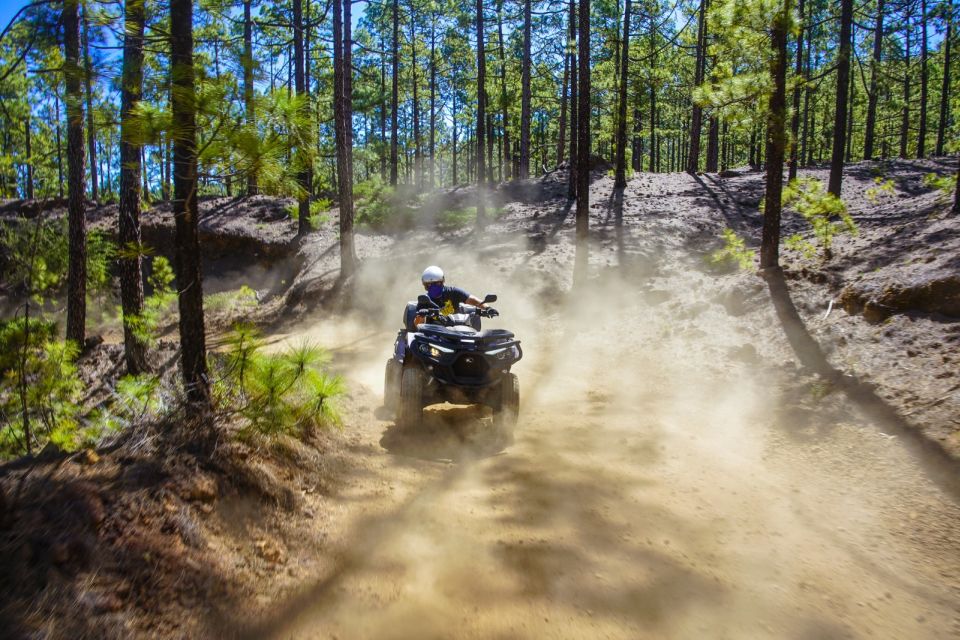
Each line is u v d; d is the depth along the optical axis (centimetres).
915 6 2631
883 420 565
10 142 1947
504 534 401
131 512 309
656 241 1748
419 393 602
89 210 2912
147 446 377
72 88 426
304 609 302
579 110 1384
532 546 384
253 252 2305
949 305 724
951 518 410
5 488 295
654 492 480
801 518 432
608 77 2762
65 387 538
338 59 1662
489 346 612
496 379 620
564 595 329
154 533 306
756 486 491
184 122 402
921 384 604
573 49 2347
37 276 1419
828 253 1091
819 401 645
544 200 2430
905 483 462
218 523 344
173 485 343
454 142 4912
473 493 471
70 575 259
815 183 1098
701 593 336
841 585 346
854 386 648
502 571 352
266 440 443
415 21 3584
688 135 4906
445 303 700
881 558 375
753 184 2523
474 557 368
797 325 862
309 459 473
